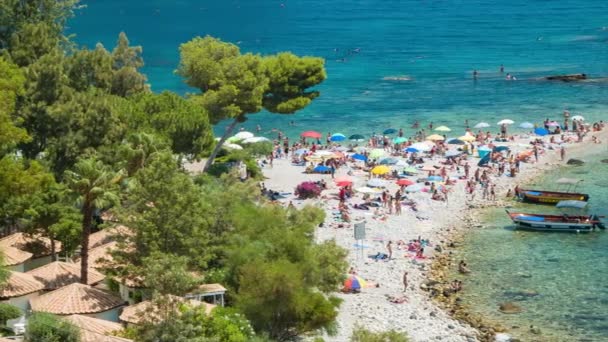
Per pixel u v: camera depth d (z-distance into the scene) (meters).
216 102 98.38
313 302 56.22
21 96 76.50
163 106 88.44
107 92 93.62
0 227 71.50
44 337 46.66
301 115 151.12
